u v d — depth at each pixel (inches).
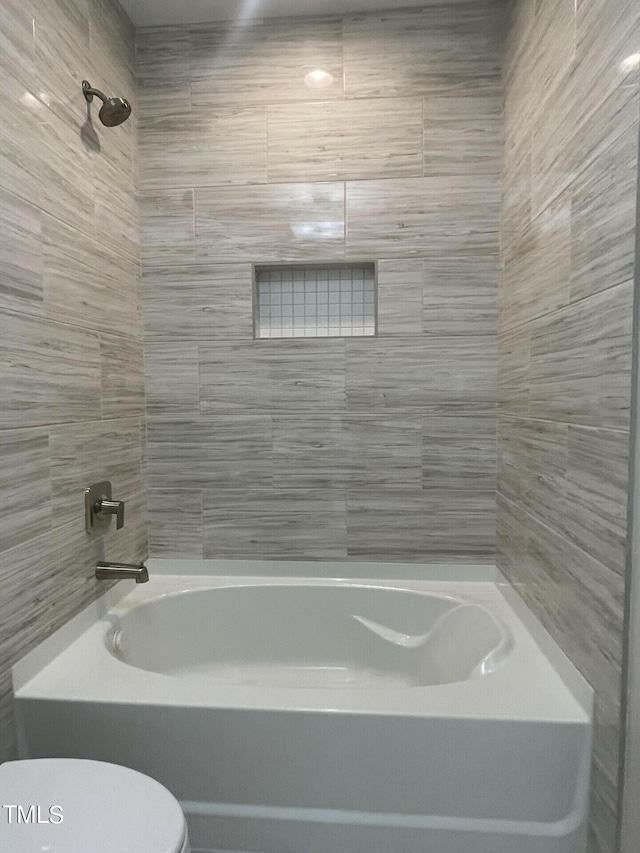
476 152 69.3
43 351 50.5
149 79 72.3
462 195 69.8
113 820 30.7
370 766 43.2
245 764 44.1
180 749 44.7
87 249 59.1
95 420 61.0
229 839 44.5
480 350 71.1
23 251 47.2
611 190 38.9
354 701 44.6
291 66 70.6
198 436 74.9
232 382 74.1
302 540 74.9
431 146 69.7
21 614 47.1
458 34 68.4
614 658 38.2
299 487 74.4
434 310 71.2
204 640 71.5
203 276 73.3
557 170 49.6
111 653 56.3
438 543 73.3
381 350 72.3
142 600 67.4
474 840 42.8
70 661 52.1
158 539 76.2
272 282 75.5
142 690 46.8
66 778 34.6
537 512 55.2
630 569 36.3
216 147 72.1
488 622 61.2
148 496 75.9
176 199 73.1
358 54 69.7
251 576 75.6
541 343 54.0
